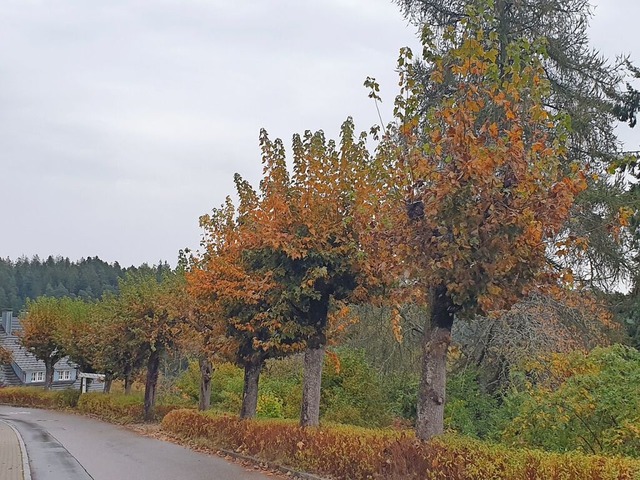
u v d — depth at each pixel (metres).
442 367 8.73
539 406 9.28
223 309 14.88
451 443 8.05
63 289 92.75
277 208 12.76
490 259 7.77
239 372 30.44
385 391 19.25
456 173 8.04
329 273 12.35
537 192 8.06
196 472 12.06
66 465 13.61
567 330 15.61
